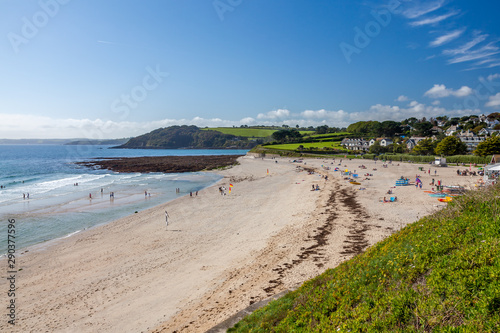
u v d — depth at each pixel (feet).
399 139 465.06
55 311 50.03
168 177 264.31
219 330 37.91
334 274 41.47
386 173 209.56
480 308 21.59
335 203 117.70
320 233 80.59
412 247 35.68
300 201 130.62
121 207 138.62
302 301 35.99
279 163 361.51
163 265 67.72
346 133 618.44
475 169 203.21
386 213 96.27
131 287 57.67
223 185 205.46
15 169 344.28
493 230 31.99
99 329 44.65
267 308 39.47
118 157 535.19
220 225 99.81
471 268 26.45
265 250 71.72
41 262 72.28
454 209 44.42
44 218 117.80
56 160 474.49
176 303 50.39
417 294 26.13
